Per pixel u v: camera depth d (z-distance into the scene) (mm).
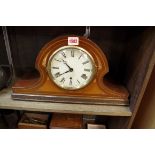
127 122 795
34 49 926
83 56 696
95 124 1101
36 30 873
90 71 722
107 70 729
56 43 686
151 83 791
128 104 789
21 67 977
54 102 797
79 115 1019
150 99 803
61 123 971
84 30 868
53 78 740
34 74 907
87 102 791
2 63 960
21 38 897
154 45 593
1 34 879
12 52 932
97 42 894
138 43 745
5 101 792
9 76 923
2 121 1069
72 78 739
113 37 877
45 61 725
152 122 781
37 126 976
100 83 757
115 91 777
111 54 922
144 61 664
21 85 793
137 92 704
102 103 791
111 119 1055
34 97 792
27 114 1059
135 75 744
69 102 793
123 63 917
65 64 714
